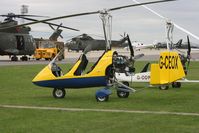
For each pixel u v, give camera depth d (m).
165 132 7.94
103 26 12.83
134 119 9.30
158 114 9.98
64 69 28.89
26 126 8.48
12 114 9.98
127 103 12.05
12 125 8.59
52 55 51.31
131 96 13.99
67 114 10.00
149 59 50.28
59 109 10.83
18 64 36.00
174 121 9.03
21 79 20.84
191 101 12.57
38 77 13.33
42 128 8.29
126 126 8.49
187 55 17.81
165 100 12.84
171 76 12.43
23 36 45.94
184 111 10.44
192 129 8.19
